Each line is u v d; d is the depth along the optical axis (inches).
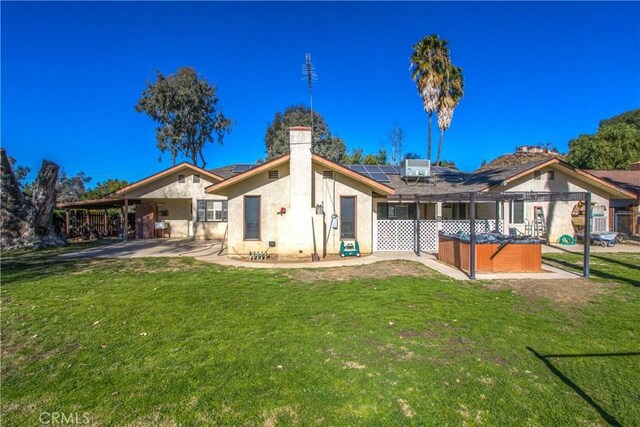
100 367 174.6
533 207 721.0
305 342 204.2
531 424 132.2
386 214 735.7
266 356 185.9
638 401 147.1
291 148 550.0
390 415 136.4
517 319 247.1
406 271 425.7
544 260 505.7
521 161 1508.4
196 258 543.5
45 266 470.9
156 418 134.3
